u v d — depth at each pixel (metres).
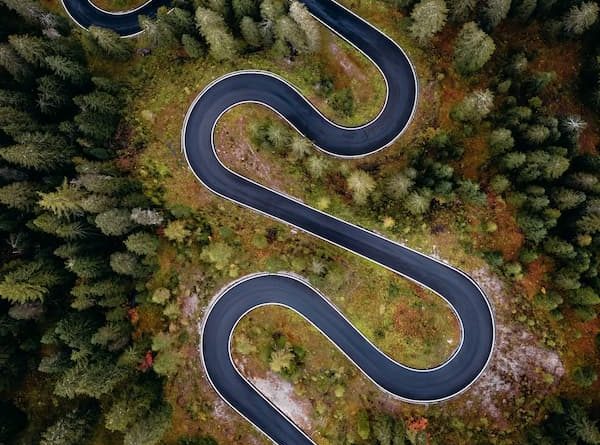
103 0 84.75
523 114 69.00
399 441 70.06
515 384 72.38
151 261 71.62
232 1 72.62
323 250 76.44
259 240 75.44
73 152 73.06
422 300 74.69
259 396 75.38
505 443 71.38
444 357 74.25
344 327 75.69
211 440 73.81
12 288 65.31
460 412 73.31
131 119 78.06
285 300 76.31
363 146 79.19
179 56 80.25
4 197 67.19
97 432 73.31
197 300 75.38
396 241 75.56
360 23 80.00
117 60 80.31
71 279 72.06
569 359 70.56
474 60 71.06
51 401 76.00
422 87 78.25
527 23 79.06
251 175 78.31
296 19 69.56
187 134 78.81
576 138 68.94
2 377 72.44
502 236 72.62
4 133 72.81
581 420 66.12
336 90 79.44
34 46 70.44
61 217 67.56
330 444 73.75
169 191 77.44
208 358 75.88
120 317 70.12
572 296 68.75
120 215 67.38
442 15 69.25
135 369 71.38
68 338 65.81
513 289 72.31
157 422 67.19
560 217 69.50
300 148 73.56
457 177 73.94
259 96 79.56
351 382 74.88
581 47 80.06
